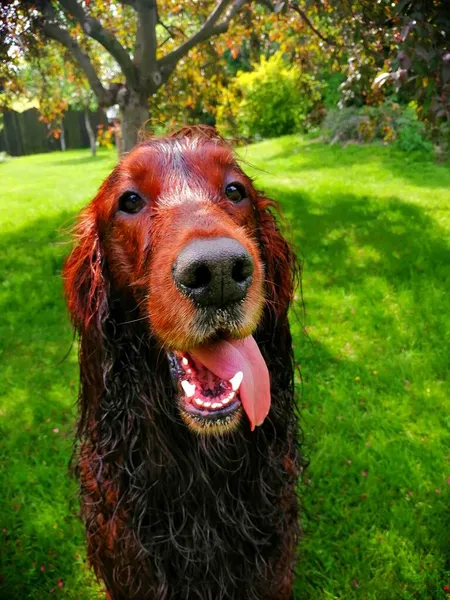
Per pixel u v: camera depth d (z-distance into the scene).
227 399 0.30
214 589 0.38
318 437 0.61
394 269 1.03
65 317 0.95
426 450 0.59
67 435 0.65
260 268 0.29
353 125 2.42
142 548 0.36
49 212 1.66
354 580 0.46
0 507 0.55
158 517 0.36
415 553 0.48
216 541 0.36
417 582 0.46
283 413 0.38
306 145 2.57
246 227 0.34
